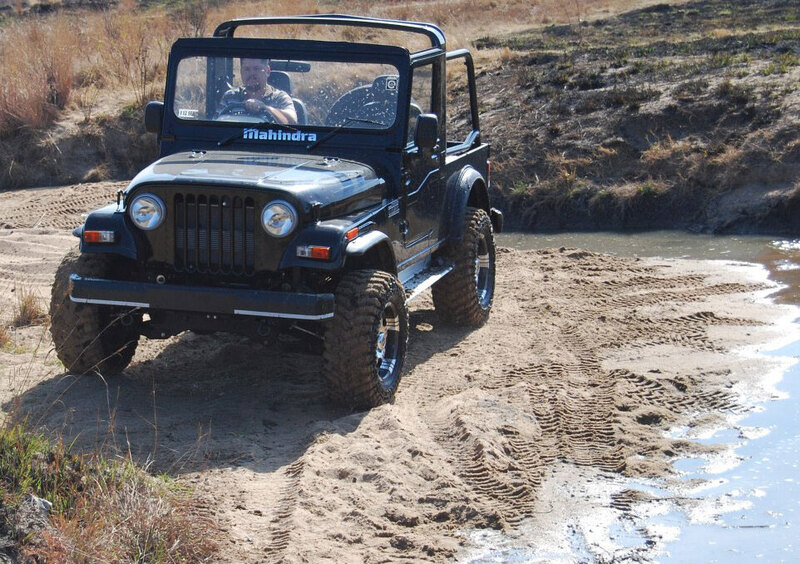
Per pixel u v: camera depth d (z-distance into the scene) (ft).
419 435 20.43
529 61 58.49
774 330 27.86
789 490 18.67
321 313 19.71
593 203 43.32
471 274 27.40
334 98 23.56
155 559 14.61
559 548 16.43
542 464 19.53
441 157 26.13
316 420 20.86
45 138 48.93
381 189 22.66
